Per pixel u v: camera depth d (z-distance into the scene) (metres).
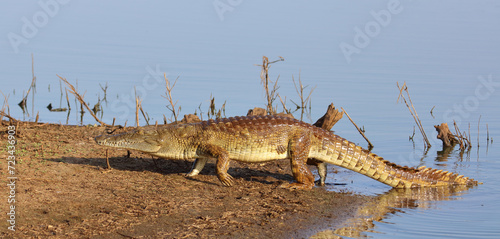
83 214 7.97
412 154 13.79
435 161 13.18
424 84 21.06
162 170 10.55
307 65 23.97
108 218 7.93
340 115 13.95
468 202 9.94
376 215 9.05
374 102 18.86
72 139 12.27
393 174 10.65
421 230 8.39
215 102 18.62
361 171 10.55
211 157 10.00
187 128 10.05
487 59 25.62
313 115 17.64
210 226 7.96
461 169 12.46
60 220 7.70
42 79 20.70
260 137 10.01
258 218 8.46
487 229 8.49
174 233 7.64
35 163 9.98
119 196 8.83
